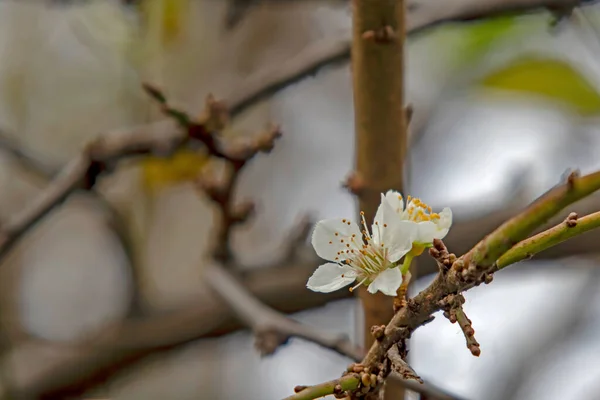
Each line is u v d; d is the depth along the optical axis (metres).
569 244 0.83
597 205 0.80
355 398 0.64
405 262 0.65
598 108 0.84
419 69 1.03
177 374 1.17
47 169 0.87
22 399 0.96
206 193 0.78
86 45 1.00
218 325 0.95
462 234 0.85
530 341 0.88
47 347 1.00
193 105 1.02
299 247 0.89
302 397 0.64
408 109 0.69
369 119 0.69
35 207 0.78
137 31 0.94
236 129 1.14
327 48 0.78
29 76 1.12
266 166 1.19
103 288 1.23
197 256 1.14
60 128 1.12
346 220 0.66
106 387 0.98
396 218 0.65
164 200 1.13
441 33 0.98
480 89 0.90
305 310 0.90
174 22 0.92
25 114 1.12
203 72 1.04
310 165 1.19
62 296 1.22
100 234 1.23
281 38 1.15
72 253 1.23
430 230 0.65
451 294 0.63
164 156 0.78
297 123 1.20
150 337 0.95
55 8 1.03
